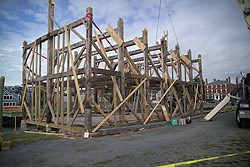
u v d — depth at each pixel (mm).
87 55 7293
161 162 4031
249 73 9516
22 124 11273
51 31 9812
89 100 7227
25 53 12039
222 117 14648
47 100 9406
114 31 8758
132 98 15078
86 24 7480
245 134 7242
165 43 12102
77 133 7391
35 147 5723
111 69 8258
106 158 4387
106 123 9016
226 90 77875
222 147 5266
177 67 13383
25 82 11789
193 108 14953
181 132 7961
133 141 6238
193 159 4207
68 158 4453
